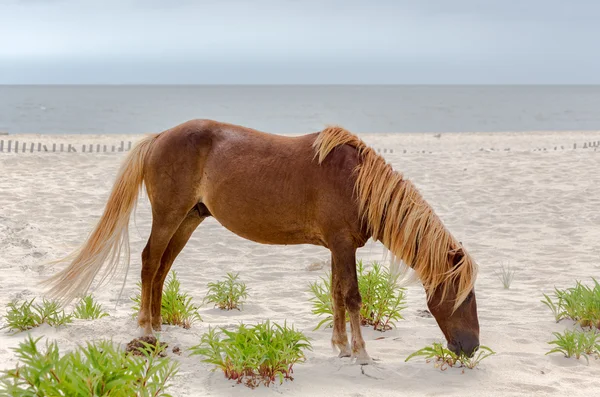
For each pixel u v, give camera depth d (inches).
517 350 223.0
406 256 195.0
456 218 473.1
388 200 194.7
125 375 137.3
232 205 207.6
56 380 136.5
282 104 4227.4
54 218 436.1
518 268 357.4
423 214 192.7
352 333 199.2
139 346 199.3
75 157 701.9
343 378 185.5
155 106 3772.1
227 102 4633.4
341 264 197.3
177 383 174.9
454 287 189.8
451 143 1129.4
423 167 700.7
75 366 139.2
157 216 214.2
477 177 634.8
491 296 302.7
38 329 218.8
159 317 224.7
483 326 250.5
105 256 213.6
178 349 202.2
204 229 432.8
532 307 283.4
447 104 4389.8
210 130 213.9
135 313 239.1
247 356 175.6
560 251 392.2
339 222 197.3
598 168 685.9
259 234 210.2
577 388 183.8
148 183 216.1
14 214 438.0
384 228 196.4
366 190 193.2
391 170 199.3
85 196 508.7
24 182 553.0
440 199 534.3
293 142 208.7
